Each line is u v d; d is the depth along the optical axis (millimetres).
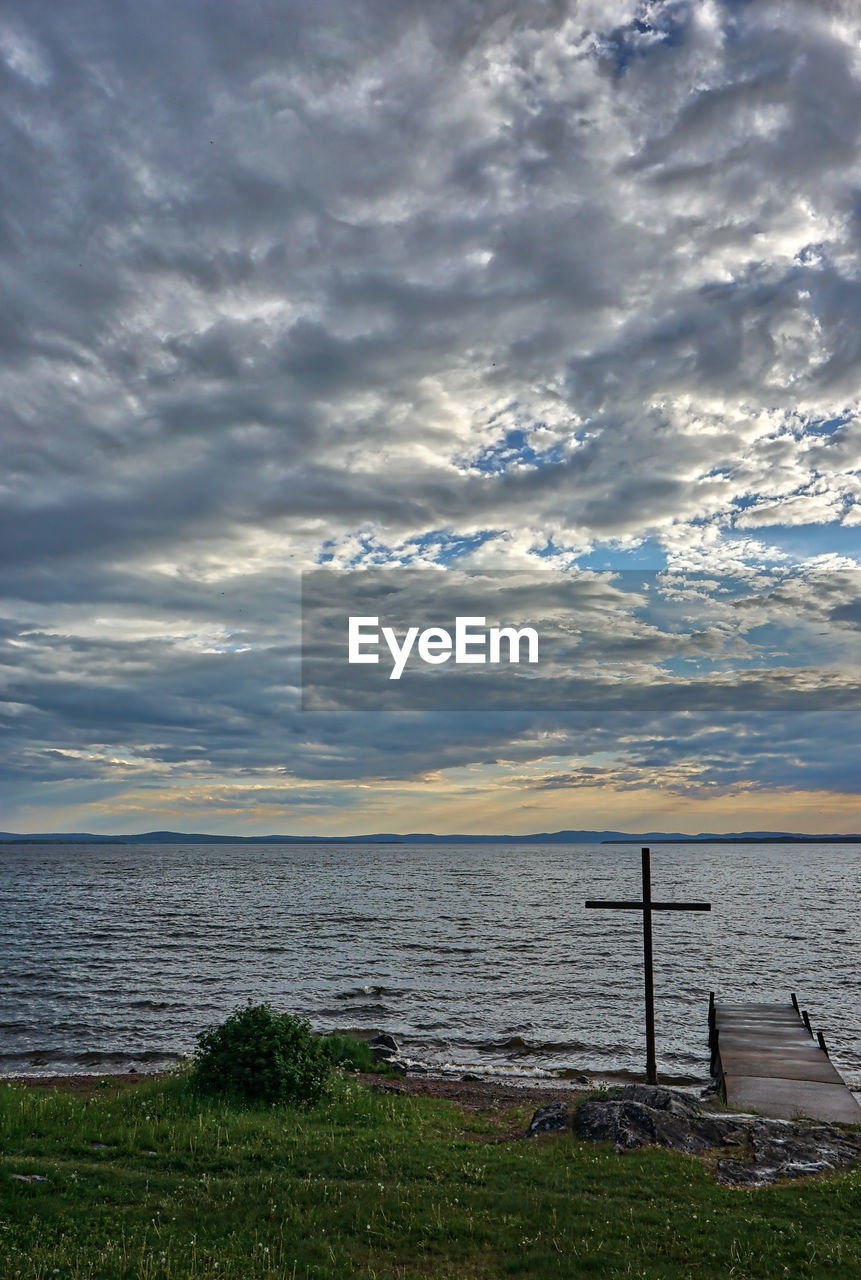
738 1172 13031
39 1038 30703
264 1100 17094
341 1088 18781
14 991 40125
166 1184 11789
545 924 73125
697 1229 10641
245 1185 11875
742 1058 21062
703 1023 34281
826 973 46312
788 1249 10016
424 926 71250
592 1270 9555
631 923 74062
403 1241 10195
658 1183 12273
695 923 74375
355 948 56344
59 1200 10953
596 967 48375
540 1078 25500
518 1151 14117
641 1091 16797
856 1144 14445
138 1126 14578
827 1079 19406
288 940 60781
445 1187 12062
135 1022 33406
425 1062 27641
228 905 94438
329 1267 9391
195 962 49719
